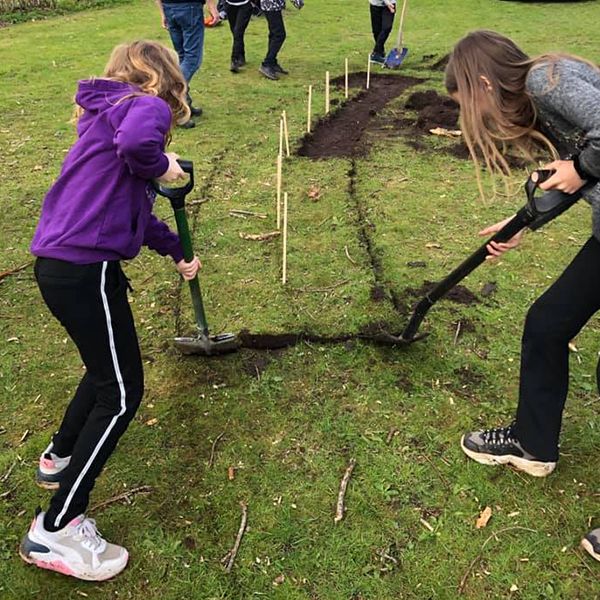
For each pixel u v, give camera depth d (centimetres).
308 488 256
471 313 350
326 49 909
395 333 335
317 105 668
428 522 242
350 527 241
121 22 1120
